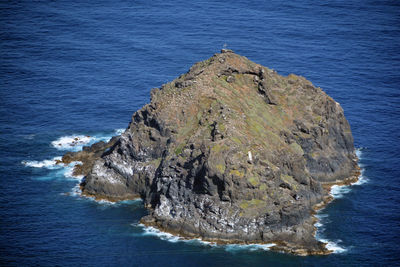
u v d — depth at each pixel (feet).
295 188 429.79
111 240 400.67
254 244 395.55
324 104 500.33
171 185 422.00
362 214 430.20
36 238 400.47
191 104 465.47
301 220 408.46
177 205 419.33
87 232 409.28
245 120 451.53
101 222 421.59
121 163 461.37
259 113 467.93
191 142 436.35
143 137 464.65
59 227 414.41
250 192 406.41
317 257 381.60
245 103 469.57
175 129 455.63
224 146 417.49
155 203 439.63
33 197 451.53
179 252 387.96
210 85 474.90
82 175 483.51
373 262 376.89
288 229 401.90
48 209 436.35
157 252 387.96
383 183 470.80
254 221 399.44
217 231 400.67
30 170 490.49
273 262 376.89
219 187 409.49
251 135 440.45
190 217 410.72
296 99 494.18
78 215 430.20
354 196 454.40
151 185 447.42
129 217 428.97
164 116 463.42
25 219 422.41
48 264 374.02
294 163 440.45
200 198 411.13
